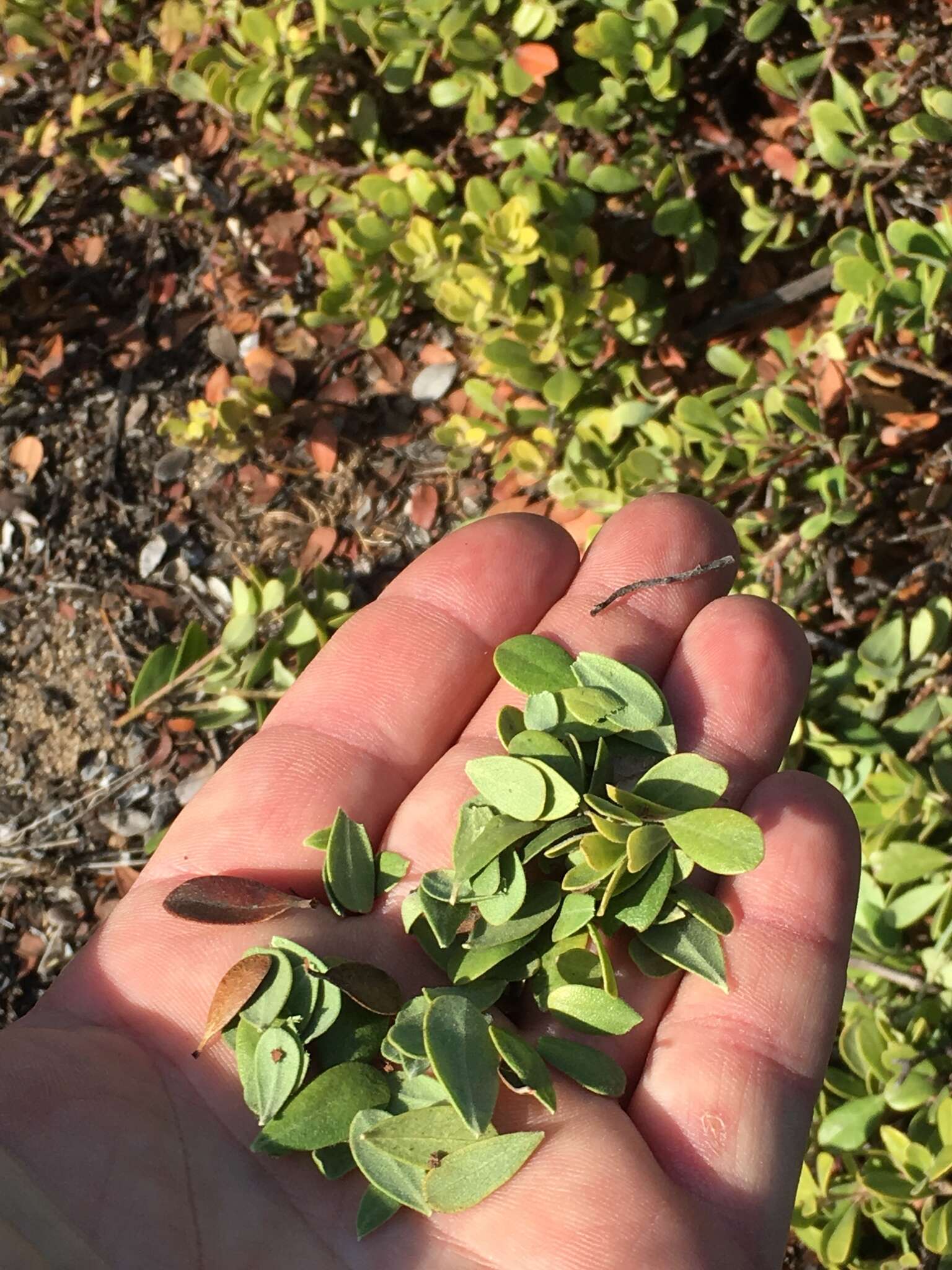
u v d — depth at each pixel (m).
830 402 0.24
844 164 0.24
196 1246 0.15
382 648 0.20
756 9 0.25
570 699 0.18
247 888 0.18
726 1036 0.16
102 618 0.29
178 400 0.31
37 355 0.31
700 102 0.27
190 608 0.29
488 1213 0.15
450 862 0.18
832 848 0.17
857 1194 0.21
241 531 0.30
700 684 0.19
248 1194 0.16
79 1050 0.16
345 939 0.18
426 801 0.19
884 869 0.22
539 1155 0.15
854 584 0.25
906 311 0.22
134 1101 0.16
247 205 0.31
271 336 0.30
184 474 0.30
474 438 0.27
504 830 0.17
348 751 0.20
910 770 0.22
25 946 0.27
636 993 0.17
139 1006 0.17
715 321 0.27
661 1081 0.16
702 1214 0.15
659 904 0.17
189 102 0.31
